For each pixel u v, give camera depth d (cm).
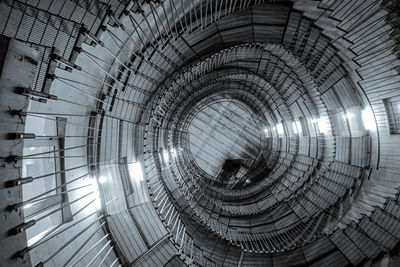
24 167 720
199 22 1057
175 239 1106
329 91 1341
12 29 468
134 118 1106
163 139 1461
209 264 1202
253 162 2044
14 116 415
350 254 1105
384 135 1118
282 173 1820
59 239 705
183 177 1634
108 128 936
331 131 1428
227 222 1563
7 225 396
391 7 856
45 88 497
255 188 1902
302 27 1135
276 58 1430
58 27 506
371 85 1095
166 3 855
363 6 920
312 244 1221
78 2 539
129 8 665
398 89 998
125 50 854
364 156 1233
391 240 992
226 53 1354
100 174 919
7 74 400
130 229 990
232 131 2025
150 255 1012
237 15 1116
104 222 916
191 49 1213
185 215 1366
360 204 1188
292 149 1827
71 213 778
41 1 504
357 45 1033
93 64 775
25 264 418
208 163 2017
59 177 742
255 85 1802
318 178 1471
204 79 1531
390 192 1052
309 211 1448
